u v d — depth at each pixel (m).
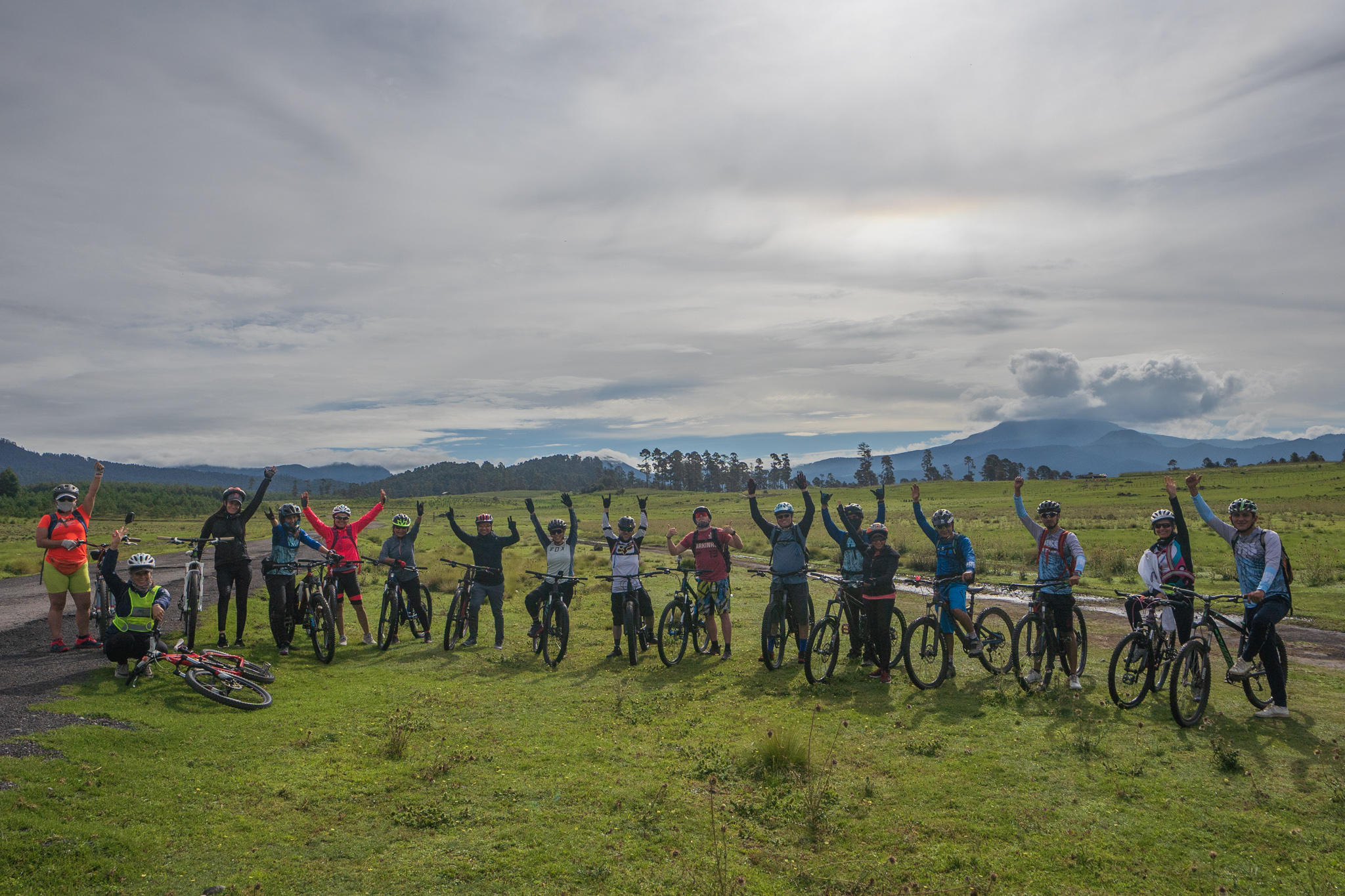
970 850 4.64
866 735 6.80
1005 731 6.85
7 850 4.20
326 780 5.64
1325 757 6.09
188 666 7.61
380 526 72.44
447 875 4.32
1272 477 114.62
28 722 6.24
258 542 37.41
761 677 9.16
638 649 10.75
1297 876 4.29
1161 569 7.91
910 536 34.62
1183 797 5.37
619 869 4.40
